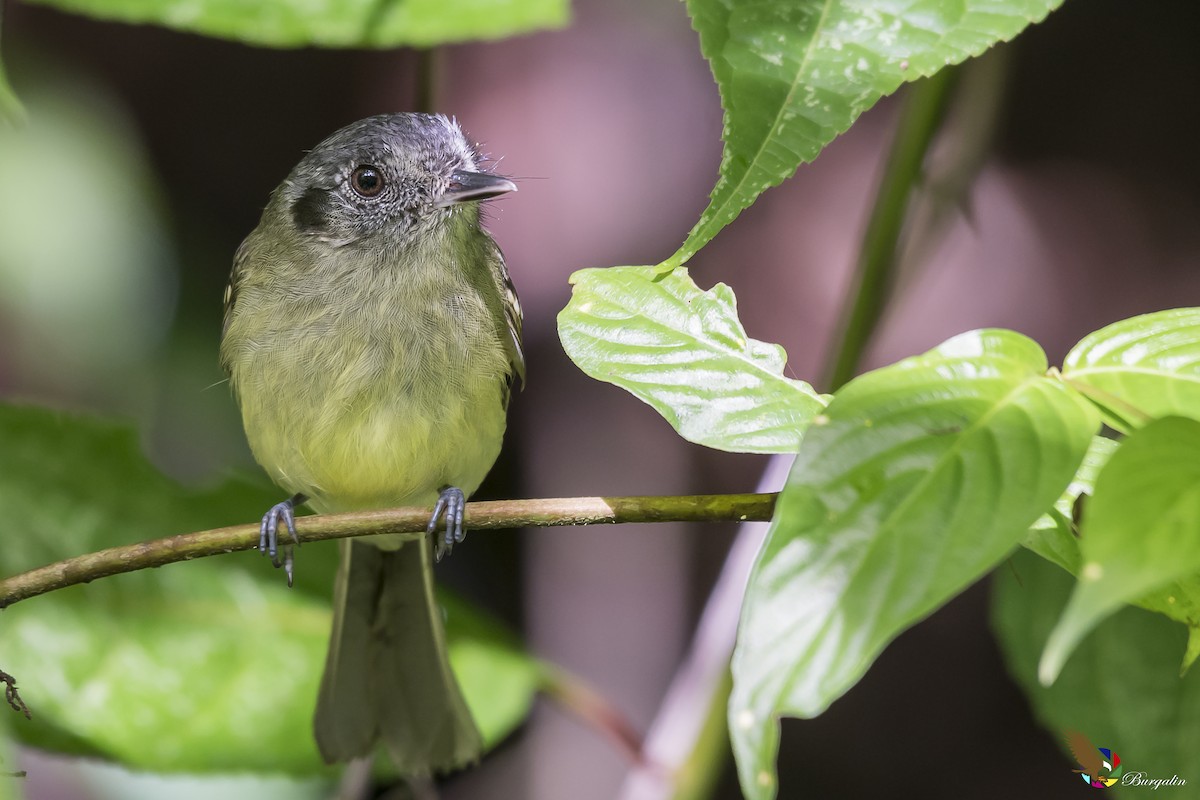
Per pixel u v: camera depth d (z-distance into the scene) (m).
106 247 10.49
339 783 9.31
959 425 3.44
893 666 11.88
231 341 7.36
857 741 11.74
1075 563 3.95
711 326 4.52
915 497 3.30
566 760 11.12
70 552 7.28
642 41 11.71
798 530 3.29
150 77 11.81
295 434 7.11
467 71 11.59
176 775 7.10
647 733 11.17
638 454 11.66
